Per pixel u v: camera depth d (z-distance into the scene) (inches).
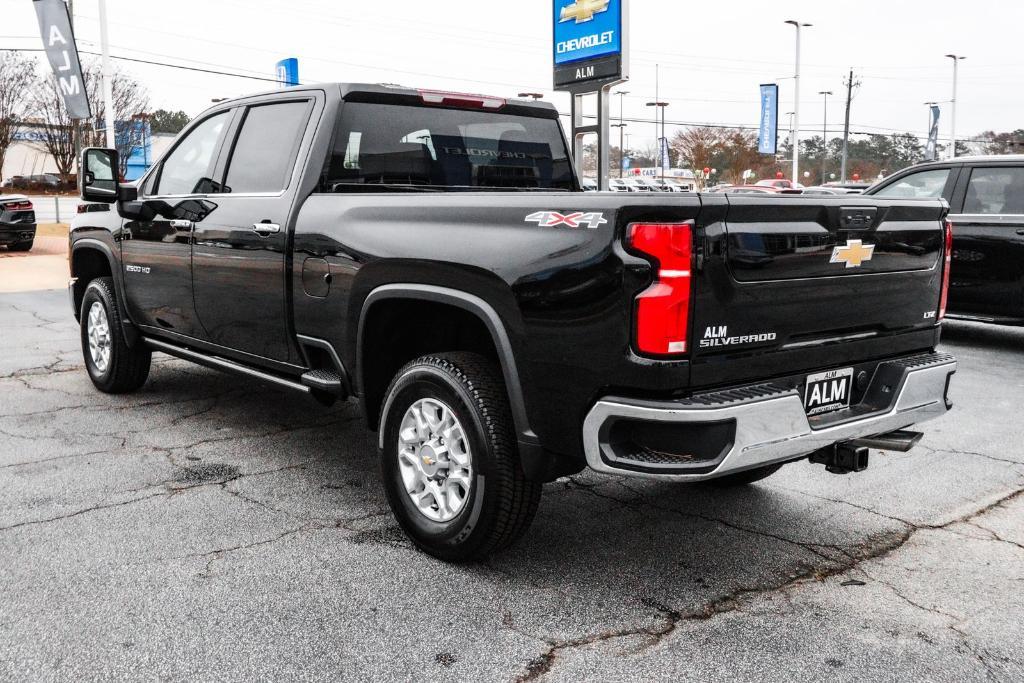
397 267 135.1
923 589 127.3
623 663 105.9
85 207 237.5
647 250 105.3
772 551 140.3
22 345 317.7
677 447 106.4
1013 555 139.9
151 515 151.4
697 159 2578.7
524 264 117.0
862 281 125.9
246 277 171.0
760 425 109.3
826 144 2856.8
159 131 2047.2
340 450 191.6
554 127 197.6
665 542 143.3
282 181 167.2
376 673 103.0
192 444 194.5
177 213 191.5
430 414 133.9
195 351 198.7
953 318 329.4
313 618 115.7
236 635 111.0
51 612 116.1
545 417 117.5
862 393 131.0
